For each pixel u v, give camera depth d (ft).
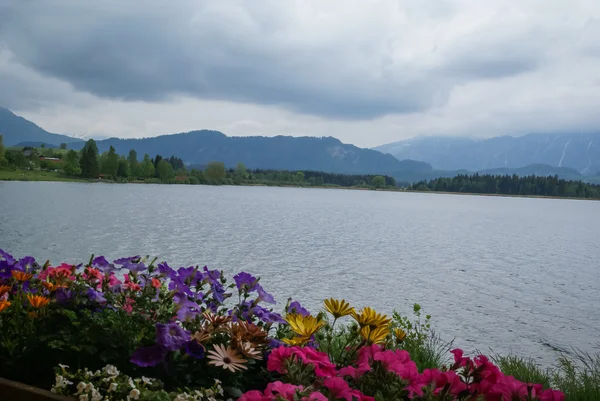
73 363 10.83
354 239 195.83
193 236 172.76
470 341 63.16
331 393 8.38
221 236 176.65
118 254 125.39
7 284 13.19
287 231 210.38
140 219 229.86
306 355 9.22
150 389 9.78
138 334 10.73
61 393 9.53
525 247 201.98
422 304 86.02
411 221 324.39
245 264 119.75
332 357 11.40
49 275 12.90
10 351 10.76
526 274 129.80
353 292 93.66
